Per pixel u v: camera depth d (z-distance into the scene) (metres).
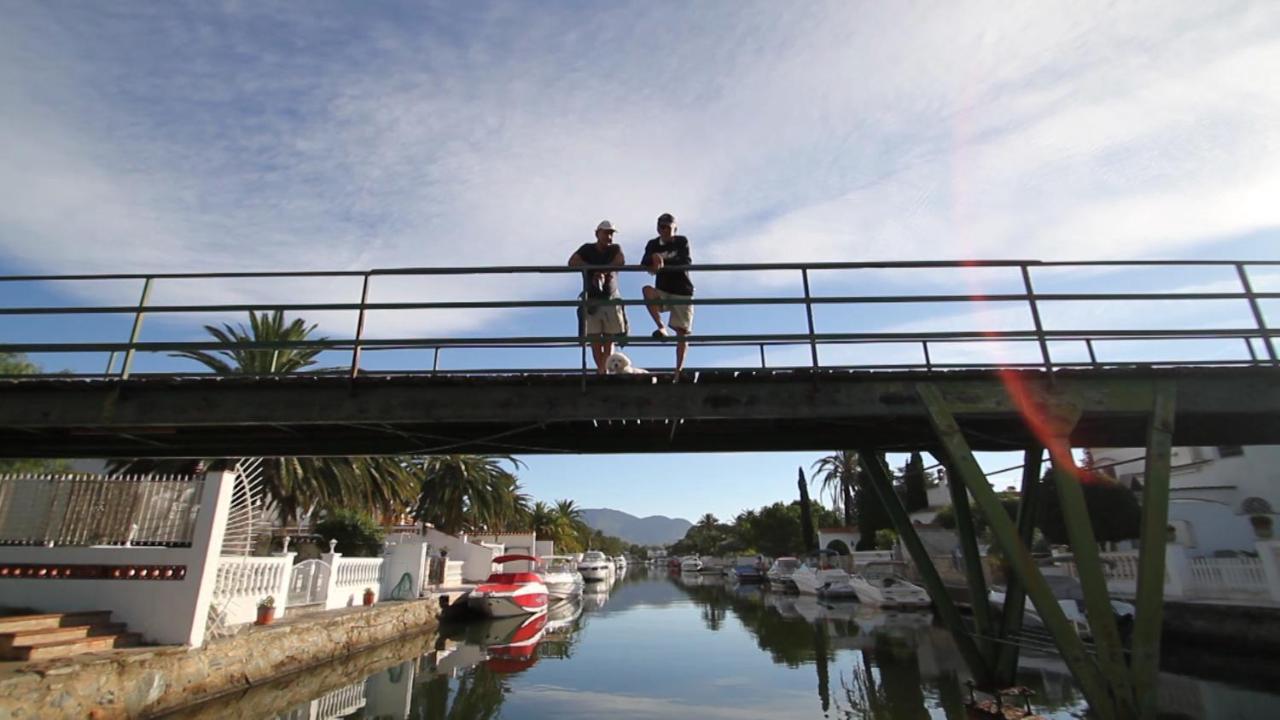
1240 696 10.86
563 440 9.48
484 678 14.13
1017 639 9.05
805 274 7.74
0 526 11.19
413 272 7.73
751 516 84.19
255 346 7.47
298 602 16.91
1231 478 21.17
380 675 14.29
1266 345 7.65
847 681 13.35
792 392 7.45
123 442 9.41
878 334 7.52
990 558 24.88
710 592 47.75
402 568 23.41
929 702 11.35
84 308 7.66
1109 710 6.09
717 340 7.52
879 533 43.19
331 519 26.88
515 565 42.47
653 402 7.37
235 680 11.64
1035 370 7.44
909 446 10.01
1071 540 6.78
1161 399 7.29
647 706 11.57
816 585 36.25
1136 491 24.59
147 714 9.59
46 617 9.81
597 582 69.31
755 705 11.56
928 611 26.94
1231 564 14.75
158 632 10.71
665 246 8.55
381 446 9.57
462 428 8.86
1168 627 15.81
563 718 10.74
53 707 8.16
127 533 11.35
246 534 14.50
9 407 7.31
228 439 9.25
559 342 7.48
